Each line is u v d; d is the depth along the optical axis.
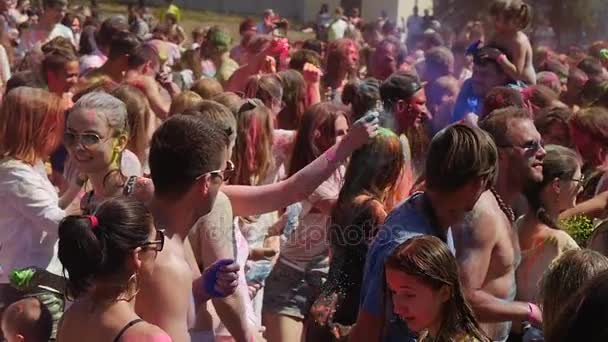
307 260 4.88
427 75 8.98
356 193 4.02
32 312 3.79
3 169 4.16
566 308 2.01
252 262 4.86
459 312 3.18
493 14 7.64
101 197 3.97
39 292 4.09
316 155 5.11
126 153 4.36
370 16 38.00
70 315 2.95
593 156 5.28
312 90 7.87
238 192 4.04
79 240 2.84
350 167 4.07
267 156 4.98
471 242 3.56
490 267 3.68
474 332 3.18
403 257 3.12
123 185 3.88
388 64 9.95
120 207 2.89
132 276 2.90
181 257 3.19
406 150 4.71
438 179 3.37
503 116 4.19
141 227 2.88
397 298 3.17
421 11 35.16
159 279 3.06
